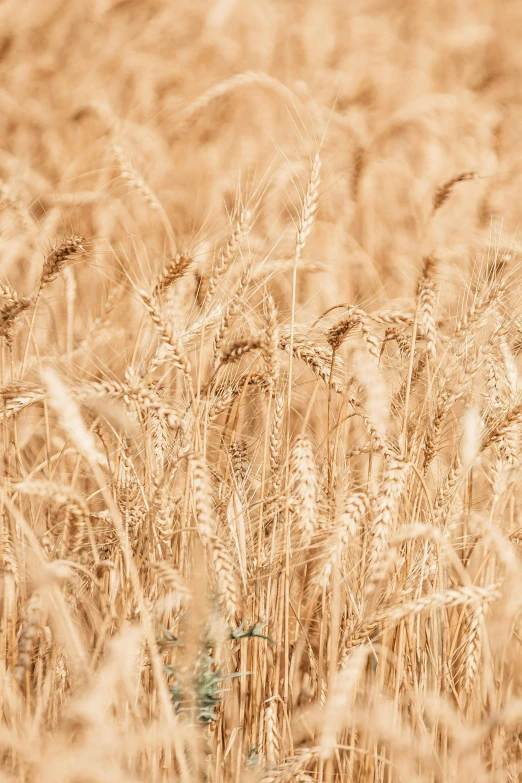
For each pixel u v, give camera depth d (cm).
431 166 1402
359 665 382
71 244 536
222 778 486
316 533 457
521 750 521
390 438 521
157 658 374
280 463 533
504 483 520
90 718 335
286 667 482
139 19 2048
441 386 519
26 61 1775
